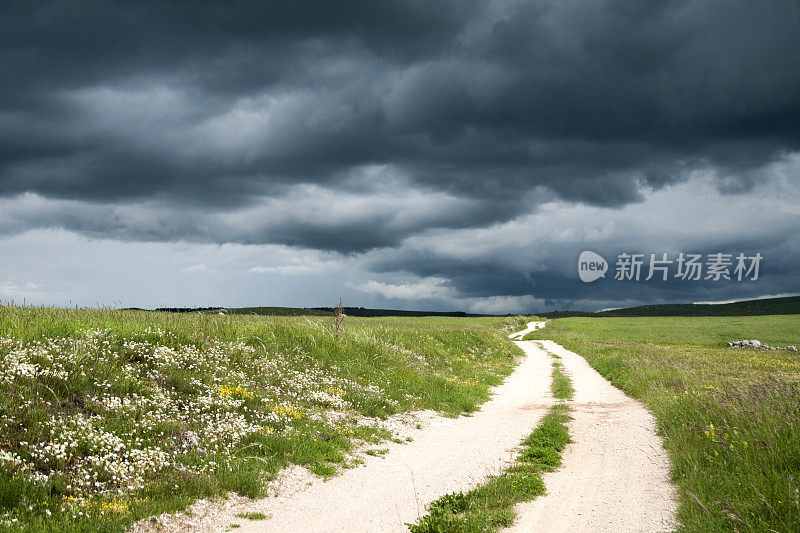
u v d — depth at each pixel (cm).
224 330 1817
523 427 1483
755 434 920
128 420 993
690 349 4162
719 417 1100
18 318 1341
